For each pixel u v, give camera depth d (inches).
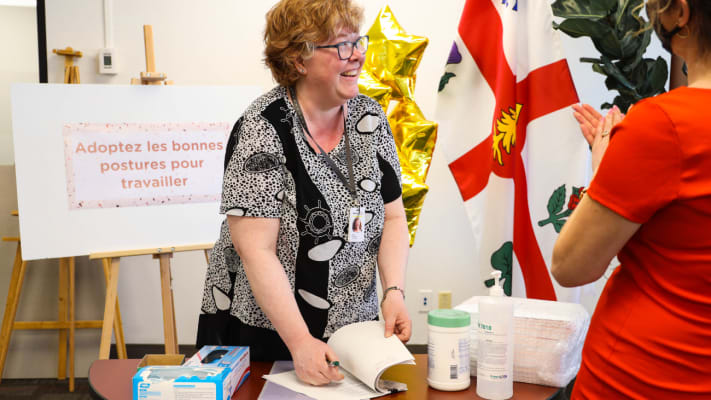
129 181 92.0
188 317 131.0
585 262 32.8
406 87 89.4
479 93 84.9
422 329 133.7
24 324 116.9
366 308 49.5
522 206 85.1
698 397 30.4
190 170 94.3
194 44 127.6
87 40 125.8
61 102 90.4
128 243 91.7
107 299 90.4
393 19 89.7
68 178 90.0
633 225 30.7
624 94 66.3
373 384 38.3
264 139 43.2
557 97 81.3
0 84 121.5
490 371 38.0
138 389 36.5
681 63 73.4
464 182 86.4
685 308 30.7
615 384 32.9
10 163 121.2
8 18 121.7
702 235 29.6
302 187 44.5
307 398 38.3
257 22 127.1
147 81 97.0
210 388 36.3
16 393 113.7
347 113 47.8
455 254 132.4
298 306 46.6
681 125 28.8
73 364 115.9
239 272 49.9
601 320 34.6
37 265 120.0
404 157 91.4
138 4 126.0
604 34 63.0
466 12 83.8
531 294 84.7
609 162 30.6
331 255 46.2
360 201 46.5
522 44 83.0
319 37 41.3
